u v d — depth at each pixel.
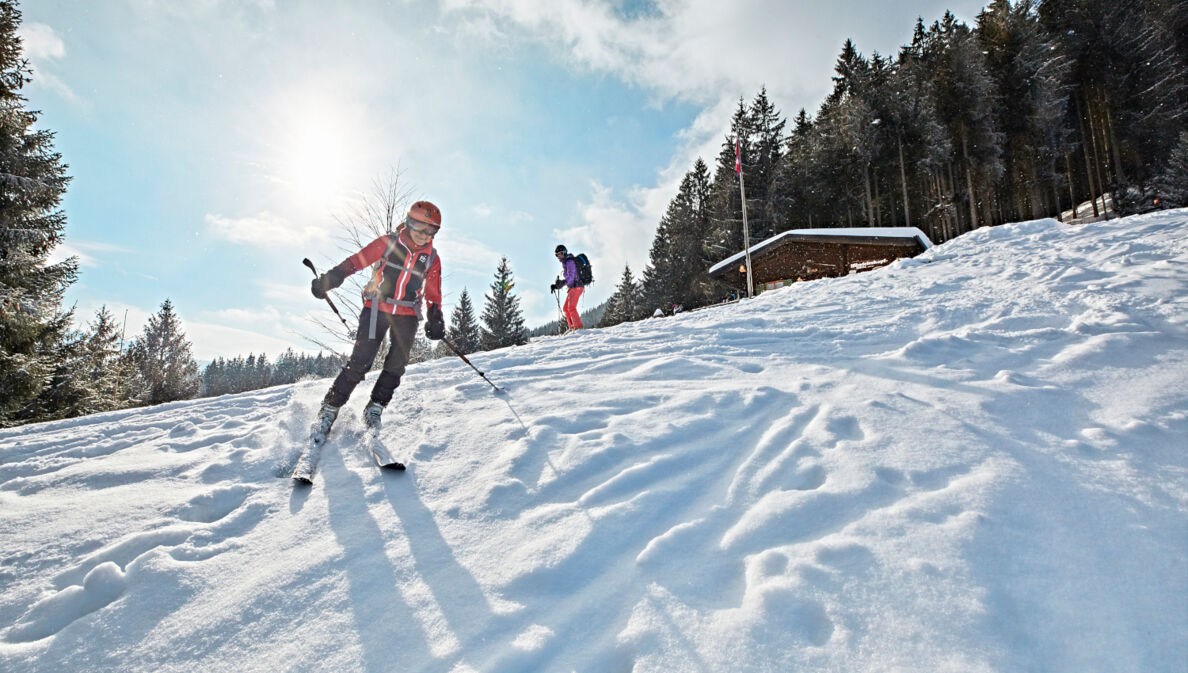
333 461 2.79
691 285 36.38
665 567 1.66
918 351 3.64
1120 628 1.22
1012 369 3.08
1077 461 1.97
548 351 5.53
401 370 3.12
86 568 1.94
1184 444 1.97
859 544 1.60
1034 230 8.66
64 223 13.41
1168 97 29.59
